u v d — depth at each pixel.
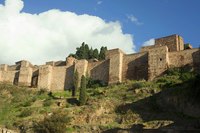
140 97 63.34
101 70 82.12
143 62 75.75
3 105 78.94
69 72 87.94
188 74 65.94
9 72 98.56
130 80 75.69
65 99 73.12
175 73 68.69
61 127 55.53
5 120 66.44
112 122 58.56
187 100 55.69
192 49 70.25
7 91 87.50
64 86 87.00
